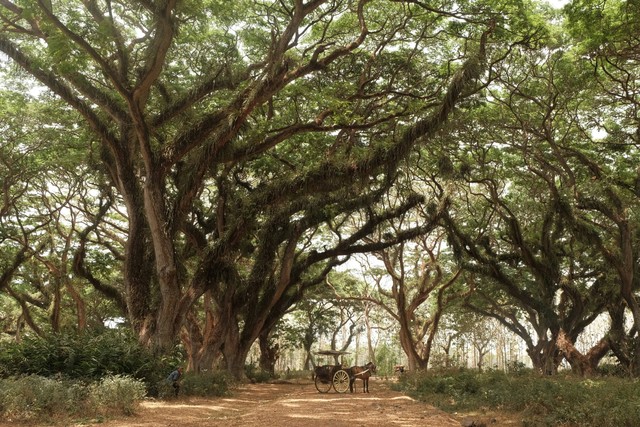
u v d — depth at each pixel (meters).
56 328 33.22
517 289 31.34
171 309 20.44
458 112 23.11
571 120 25.42
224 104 23.42
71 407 12.45
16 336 42.84
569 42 22.91
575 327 34.62
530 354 38.00
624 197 27.56
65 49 16.88
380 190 24.62
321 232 38.47
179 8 18.39
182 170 21.83
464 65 18.25
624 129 26.73
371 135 26.38
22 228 30.66
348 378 21.97
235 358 29.67
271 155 26.47
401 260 38.47
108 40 17.61
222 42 23.80
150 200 20.31
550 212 27.08
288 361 78.81
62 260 32.47
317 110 25.34
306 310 52.50
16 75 24.22
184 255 29.14
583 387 15.02
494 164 30.77
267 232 24.91
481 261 30.81
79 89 19.84
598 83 23.72
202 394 19.48
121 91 18.81
